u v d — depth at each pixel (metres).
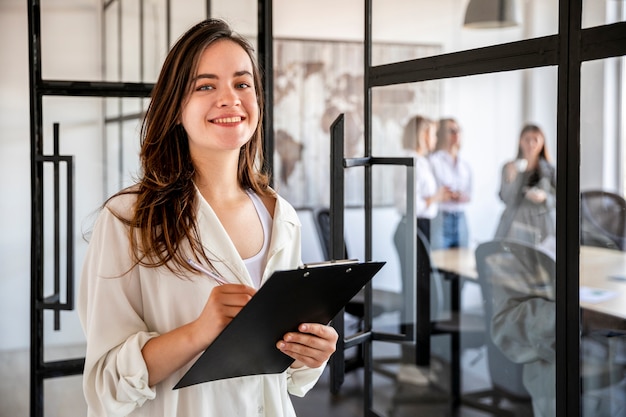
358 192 6.02
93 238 1.54
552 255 2.75
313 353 1.47
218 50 1.54
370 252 2.74
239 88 1.56
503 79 5.58
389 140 4.84
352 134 6.05
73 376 3.03
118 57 3.00
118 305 1.49
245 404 1.54
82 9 2.94
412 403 2.98
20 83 4.57
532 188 3.07
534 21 2.18
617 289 2.43
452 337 3.20
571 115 2.04
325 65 5.96
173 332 1.42
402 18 2.88
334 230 2.50
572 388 2.11
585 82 2.13
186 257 1.51
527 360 2.79
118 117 3.02
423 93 5.34
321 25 5.93
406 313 2.90
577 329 2.08
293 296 1.32
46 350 3.00
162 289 1.50
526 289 2.83
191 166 1.59
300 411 4.21
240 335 1.34
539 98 3.04
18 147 4.58
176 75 1.54
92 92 2.97
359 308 4.66
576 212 2.05
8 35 4.54
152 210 1.49
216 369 1.42
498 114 5.62
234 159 1.64
